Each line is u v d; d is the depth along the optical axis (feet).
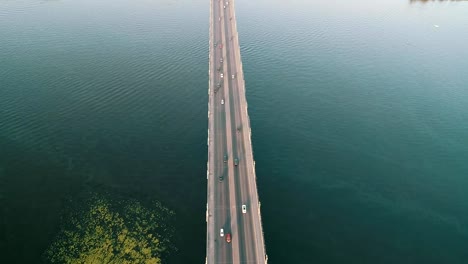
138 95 582.76
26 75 615.98
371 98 600.80
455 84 640.99
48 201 394.11
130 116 534.37
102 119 523.70
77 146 472.44
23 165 437.99
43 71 631.15
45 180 419.95
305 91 615.57
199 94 598.34
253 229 336.70
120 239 355.15
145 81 621.31
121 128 508.94
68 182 419.74
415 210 407.03
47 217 376.07
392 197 422.82
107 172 436.76
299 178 443.32
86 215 379.76
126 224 371.35
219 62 615.16
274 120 544.62
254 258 313.12
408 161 474.90
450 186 439.63
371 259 352.08
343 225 386.32
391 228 385.50
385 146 499.10
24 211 381.19
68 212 382.63
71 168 439.22
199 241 357.82
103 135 494.18
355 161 473.26
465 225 391.24
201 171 446.19
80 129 501.56
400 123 543.39
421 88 628.69
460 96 607.37
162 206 395.14
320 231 377.91
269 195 417.69
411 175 453.58
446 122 546.67
